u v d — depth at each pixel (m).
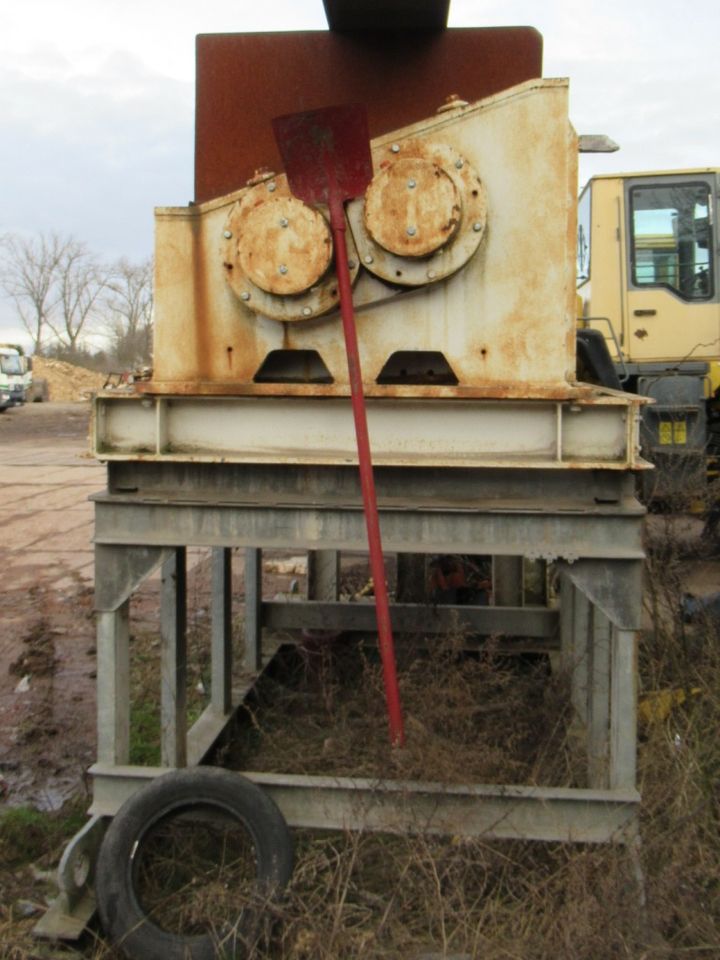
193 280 3.12
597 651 3.54
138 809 2.91
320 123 2.85
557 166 2.97
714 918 2.89
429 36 3.70
